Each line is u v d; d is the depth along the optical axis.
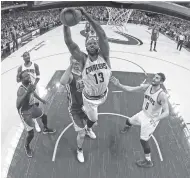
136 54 11.82
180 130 5.36
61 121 5.58
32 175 3.98
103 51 2.46
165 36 17.73
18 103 3.84
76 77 3.71
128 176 3.97
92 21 2.11
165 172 4.09
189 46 13.62
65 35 2.30
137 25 23.84
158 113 3.88
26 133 5.17
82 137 4.08
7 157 4.40
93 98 3.08
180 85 8.02
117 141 4.89
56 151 4.57
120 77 8.48
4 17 22.22
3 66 9.48
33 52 11.74
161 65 10.20
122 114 5.93
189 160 4.41
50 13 26.42
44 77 8.28
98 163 4.26
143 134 3.90
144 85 3.97
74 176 3.96
